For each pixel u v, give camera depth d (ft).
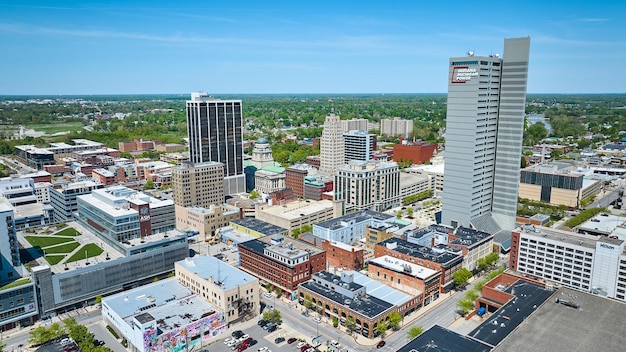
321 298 648.38
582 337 490.08
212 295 628.28
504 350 467.52
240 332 602.44
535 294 627.87
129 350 569.23
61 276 647.97
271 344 580.30
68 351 562.25
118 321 588.09
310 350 561.43
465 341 500.33
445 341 499.92
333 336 599.16
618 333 498.28
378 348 569.23
